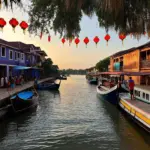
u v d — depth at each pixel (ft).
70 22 16.58
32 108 63.31
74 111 62.44
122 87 67.87
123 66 142.61
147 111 42.14
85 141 36.50
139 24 14.75
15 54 114.32
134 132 41.55
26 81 134.00
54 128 43.98
